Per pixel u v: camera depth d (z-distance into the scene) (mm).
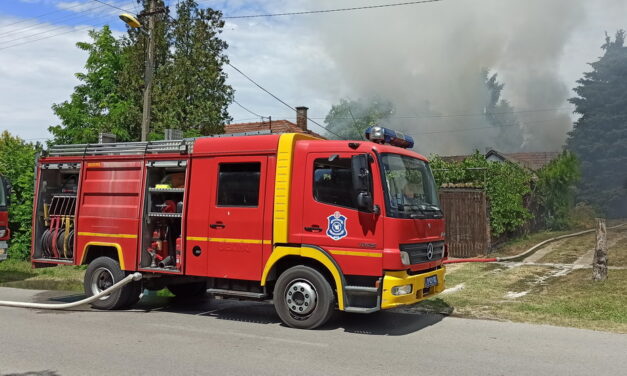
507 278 12055
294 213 7570
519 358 6023
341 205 7289
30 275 13977
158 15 18641
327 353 6137
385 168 7227
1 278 13430
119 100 22359
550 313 8539
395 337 7031
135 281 8992
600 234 10852
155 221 8961
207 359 5820
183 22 19516
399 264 6918
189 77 19078
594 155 37094
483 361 5879
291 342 6676
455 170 17219
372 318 8320
